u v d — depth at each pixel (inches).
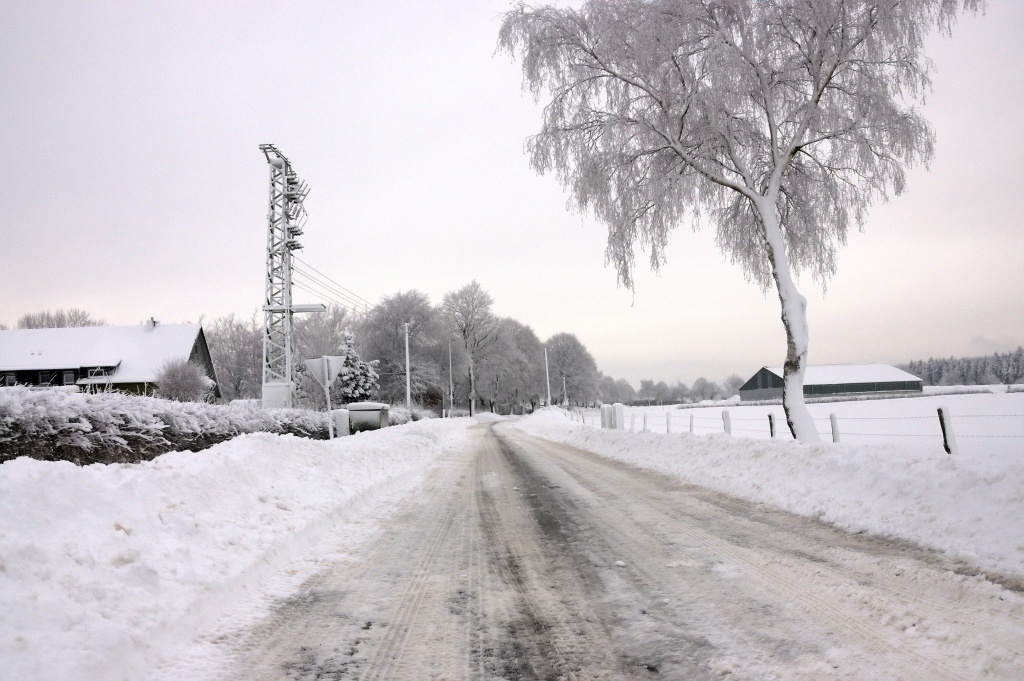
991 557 213.2
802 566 223.1
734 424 1449.3
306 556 261.4
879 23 496.7
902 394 3336.6
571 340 4682.6
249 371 3203.7
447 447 1020.5
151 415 472.4
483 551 268.4
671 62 557.3
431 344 2854.3
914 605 177.0
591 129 612.7
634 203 612.7
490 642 163.0
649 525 312.8
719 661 144.7
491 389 3764.8
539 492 456.4
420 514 368.8
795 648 150.4
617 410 1074.1
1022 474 253.1
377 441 690.8
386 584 220.4
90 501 204.7
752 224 660.1
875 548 244.2
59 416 378.6
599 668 144.1
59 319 3388.3
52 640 134.4
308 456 436.1
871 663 140.1
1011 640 149.5
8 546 155.2
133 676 140.9
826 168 585.9
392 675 143.8
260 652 158.7
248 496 301.1
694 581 210.2
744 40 528.4
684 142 599.2
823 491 345.1
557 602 194.5
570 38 585.6
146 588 176.1
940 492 278.5
